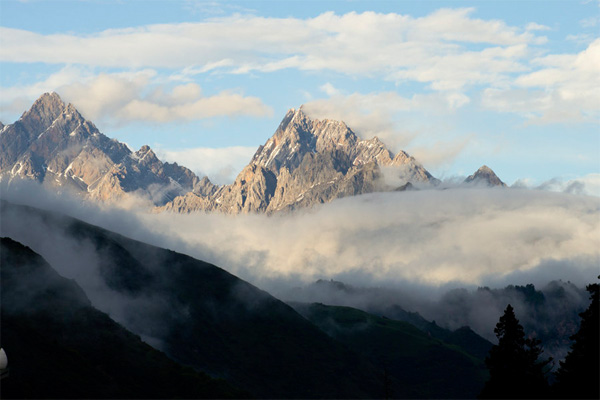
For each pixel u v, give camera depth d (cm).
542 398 17712
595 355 16688
